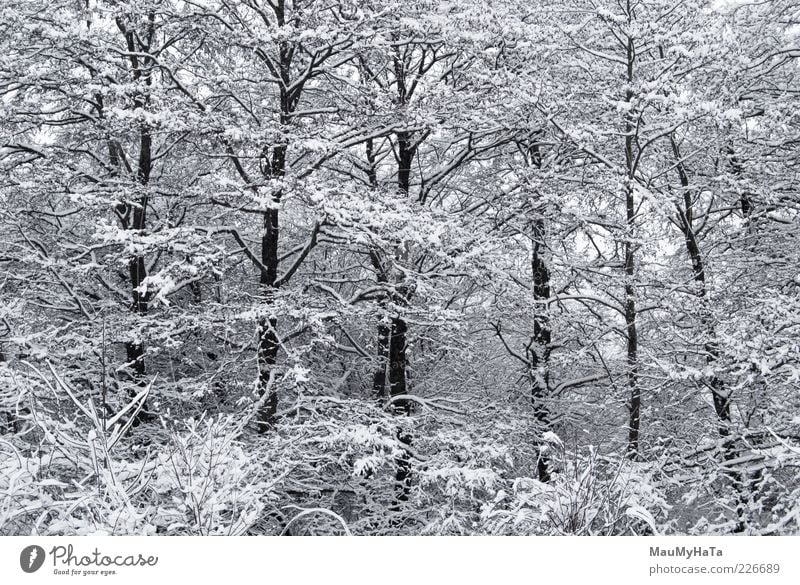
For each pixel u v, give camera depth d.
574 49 11.80
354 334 15.20
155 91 9.33
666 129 10.14
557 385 13.47
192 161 13.19
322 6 9.99
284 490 9.45
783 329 9.60
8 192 10.70
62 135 11.35
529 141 12.39
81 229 13.27
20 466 5.03
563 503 5.94
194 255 9.09
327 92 12.01
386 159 14.47
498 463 11.65
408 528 10.12
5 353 10.60
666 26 10.48
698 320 11.40
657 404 12.78
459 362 14.79
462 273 10.64
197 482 4.99
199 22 9.90
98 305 11.35
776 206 11.62
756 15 11.64
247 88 10.33
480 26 9.74
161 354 13.18
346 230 9.22
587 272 11.51
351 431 9.02
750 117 11.28
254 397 9.68
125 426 5.07
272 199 9.53
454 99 10.47
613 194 11.06
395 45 10.43
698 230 12.09
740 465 10.59
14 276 10.73
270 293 10.29
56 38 8.99
